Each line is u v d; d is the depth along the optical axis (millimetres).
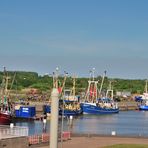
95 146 75125
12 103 176125
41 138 77188
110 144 78000
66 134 84375
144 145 74938
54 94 21359
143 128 147000
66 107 186125
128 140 85250
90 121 173875
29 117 156750
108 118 196125
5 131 71938
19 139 70062
